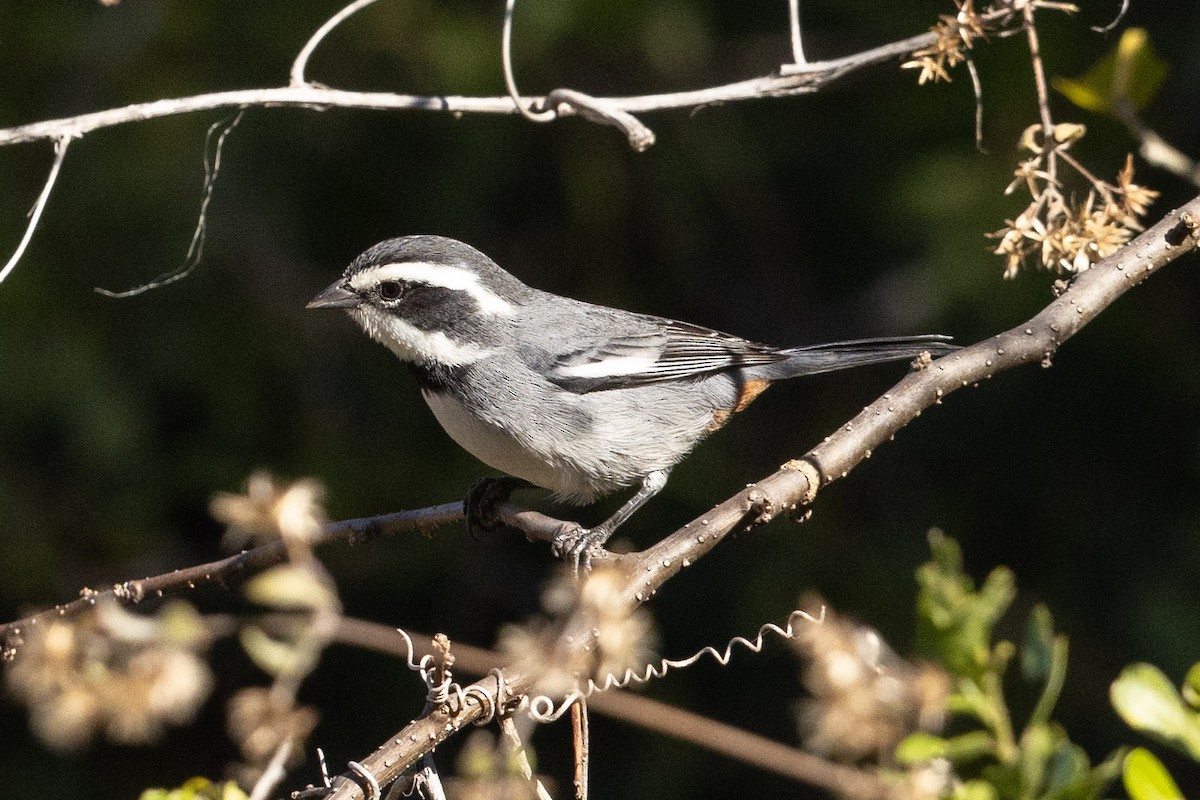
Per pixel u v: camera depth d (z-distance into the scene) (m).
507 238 13.74
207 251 13.01
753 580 12.96
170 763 12.78
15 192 12.68
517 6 12.88
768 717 12.90
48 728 3.88
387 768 4.24
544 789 4.18
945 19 6.70
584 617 4.20
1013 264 6.41
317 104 6.63
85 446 12.48
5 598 12.53
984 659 4.12
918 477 13.52
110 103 12.77
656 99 7.04
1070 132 6.41
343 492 12.96
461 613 13.46
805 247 14.36
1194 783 11.65
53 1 13.09
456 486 13.09
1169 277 12.74
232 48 13.01
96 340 12.76
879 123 13.54
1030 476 13.35
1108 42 12.34
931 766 4.07
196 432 13.07
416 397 13.44
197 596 12.91
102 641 3.99
